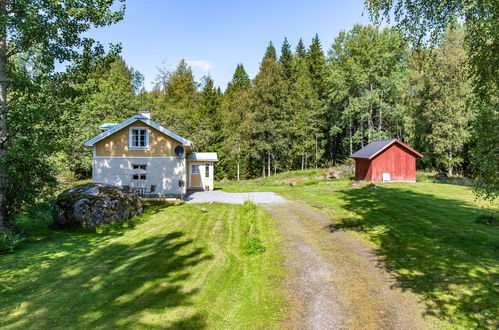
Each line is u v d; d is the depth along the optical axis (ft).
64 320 16.47
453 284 19.83
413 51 32.48
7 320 16.46
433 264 23.35
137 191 64.34
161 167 66.39
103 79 109.50
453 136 95.09
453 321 15.81
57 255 27.68
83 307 17.99
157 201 55.88
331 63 134.31
